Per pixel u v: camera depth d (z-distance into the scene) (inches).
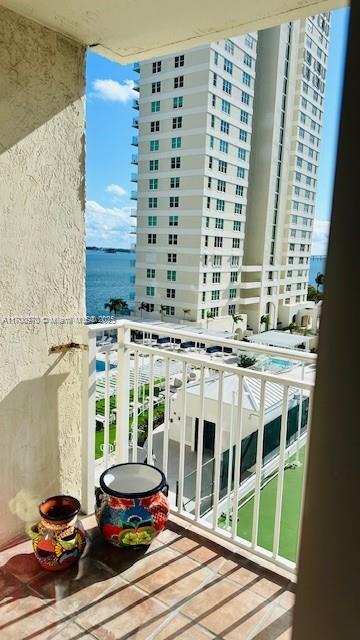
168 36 72.9
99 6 63.1
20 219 72.0
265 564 74.5
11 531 77.7
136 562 74.3
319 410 21.1
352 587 21.0
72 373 84.4
